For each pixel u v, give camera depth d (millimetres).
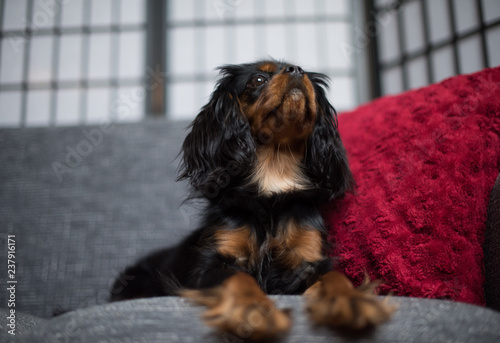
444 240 545
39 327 402
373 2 1366
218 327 387
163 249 733
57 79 1374
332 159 686
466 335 363
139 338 368
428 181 580
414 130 637
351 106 1374
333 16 1425
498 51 980
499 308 515
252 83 702
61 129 782
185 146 727
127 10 1410
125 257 733
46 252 723
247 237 624
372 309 384
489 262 537
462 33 1066
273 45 1425
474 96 614
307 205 663
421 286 537
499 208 537
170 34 1425
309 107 668
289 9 1431
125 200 758
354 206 645
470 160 572
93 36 1398
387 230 580
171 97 1399
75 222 741
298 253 626
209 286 504
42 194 747
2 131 778
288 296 445
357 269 598
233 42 1426
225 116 699
